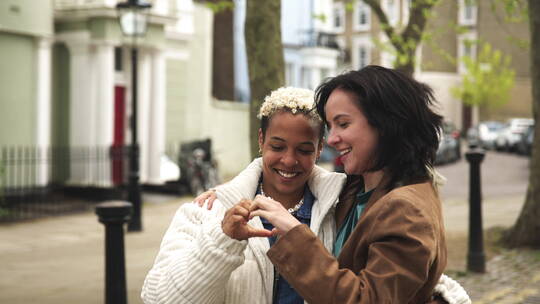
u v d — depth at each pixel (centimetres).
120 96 1501
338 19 3850
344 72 176
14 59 1288
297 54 2364
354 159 169
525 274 623
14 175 1293
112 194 1349
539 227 741
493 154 2880
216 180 1552
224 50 2048
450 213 1104
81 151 1403
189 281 170
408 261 150
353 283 151
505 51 3950
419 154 169
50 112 1434
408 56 923
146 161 1521
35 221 1099
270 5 477
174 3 1658
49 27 1335
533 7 756
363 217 163
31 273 680
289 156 191
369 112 166
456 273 625
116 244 411
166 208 1290
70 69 1426
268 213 164
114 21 1390
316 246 158
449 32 4009
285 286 187
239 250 169
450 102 4034
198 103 1823
